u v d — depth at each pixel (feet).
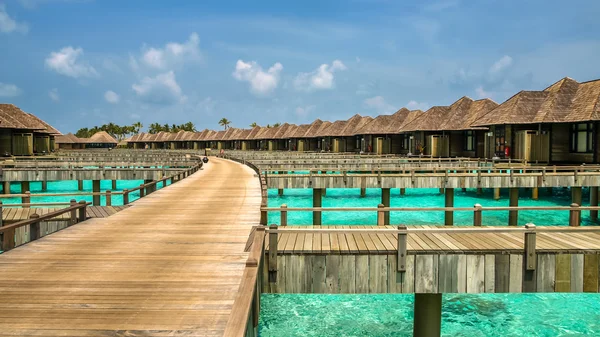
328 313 39.83
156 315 19.12
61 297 21.09
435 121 148.66
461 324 37.14
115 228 37.65
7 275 24.31
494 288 29.14
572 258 28.94
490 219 79.87
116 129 539.29
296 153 195.52
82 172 92.58
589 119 95.30
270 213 87.71
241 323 15.87
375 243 31.55
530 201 96.94
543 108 109.60
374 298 43.09
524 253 29.14
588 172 78.48
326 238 33.32
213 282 23.31
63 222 44.75
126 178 94.53
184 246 31.14
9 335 17.24
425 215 83.87
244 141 303.89
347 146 205.16
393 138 174.70
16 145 143.33
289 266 29.12
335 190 120.06
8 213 51.65
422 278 29.14
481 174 74.95
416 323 31.27
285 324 37.68
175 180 84.89
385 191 75.46
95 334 17.38
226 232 36.04
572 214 37.47
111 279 23.73
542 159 104.63
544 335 35.22
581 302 41.45
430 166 108.37
